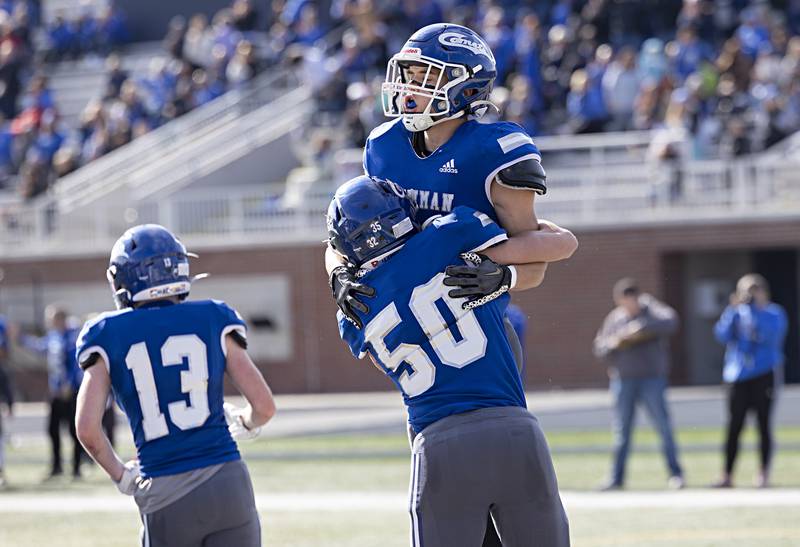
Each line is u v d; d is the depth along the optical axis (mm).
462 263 16125
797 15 98062
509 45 93062
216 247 88000
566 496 43250
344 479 49562
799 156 80812
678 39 92938
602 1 94750
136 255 18750
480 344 16094
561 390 82125
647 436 64438
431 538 15883
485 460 15805
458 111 16609
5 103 112750
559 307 82375
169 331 18453
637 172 81688
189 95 104500
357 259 16359
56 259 91312
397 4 98750
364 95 94000
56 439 54188
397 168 17000
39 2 128375
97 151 101938
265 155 97938
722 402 65875
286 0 115688
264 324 87688
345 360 86625
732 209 79625
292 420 71750
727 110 85688
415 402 16297
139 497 18219
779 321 45219
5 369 55531
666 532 34781
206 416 18359
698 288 84125
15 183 103562
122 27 121625
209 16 121938
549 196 83000
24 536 36688
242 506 18344
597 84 88625
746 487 45375
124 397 18359
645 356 45406
